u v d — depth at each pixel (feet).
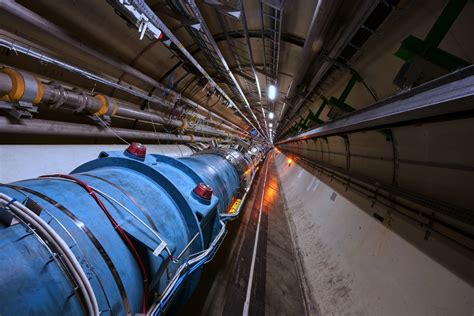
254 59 19.33
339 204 18.39
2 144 8.35
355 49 11.34
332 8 8.32
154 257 4.80
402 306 8.78
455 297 7.37
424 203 9.45
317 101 22.45
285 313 12.44
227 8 8.89
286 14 12.66
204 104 28.99
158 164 8.20
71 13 9.09
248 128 75.87
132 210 4.73
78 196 4.16
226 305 11.23
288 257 18.84
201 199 7.14
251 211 25.63
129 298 3.93
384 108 7.35
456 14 6.59
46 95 8.23
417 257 9.32
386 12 8.59
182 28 13.73
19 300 2.51
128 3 6.75
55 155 9.40
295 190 35.83
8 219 3.12
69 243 3.25
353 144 17.48
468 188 7.89
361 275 11.69
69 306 2.94
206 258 6.96
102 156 6.93
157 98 16.60
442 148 8.91
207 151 16.79
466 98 4.17
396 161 12.05
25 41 8.39
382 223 12.31
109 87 13.61
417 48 7.22
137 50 13.26
